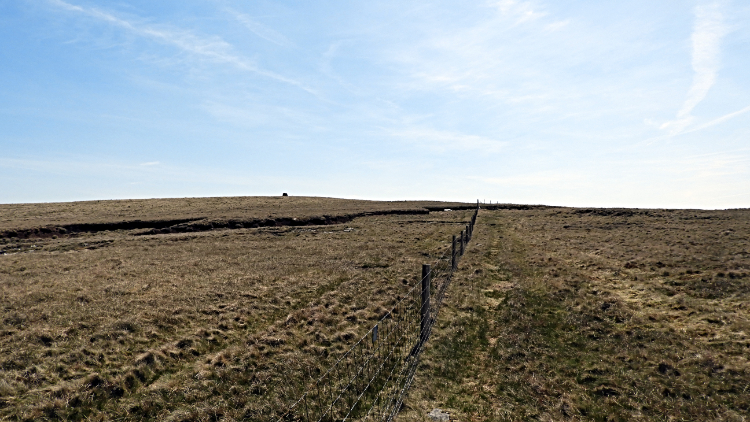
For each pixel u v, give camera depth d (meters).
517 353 10.81
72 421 8.36
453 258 20.52
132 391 9.61
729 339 10.83
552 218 50.94
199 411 8.65
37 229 42.72
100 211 60.47
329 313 15.00
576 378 9.51
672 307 14.10
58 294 17.59
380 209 63.44
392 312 14.78
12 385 9.52
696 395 8.44
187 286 18.94
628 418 7.83
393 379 9.78
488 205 71.19
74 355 11.26
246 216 52.84
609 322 12.89
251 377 10.06
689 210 51.69
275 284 19.44
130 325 13.58
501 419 7.94
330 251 29.39
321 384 9.68
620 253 24.56
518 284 17.84
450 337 12.07
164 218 51.00
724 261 19.73
